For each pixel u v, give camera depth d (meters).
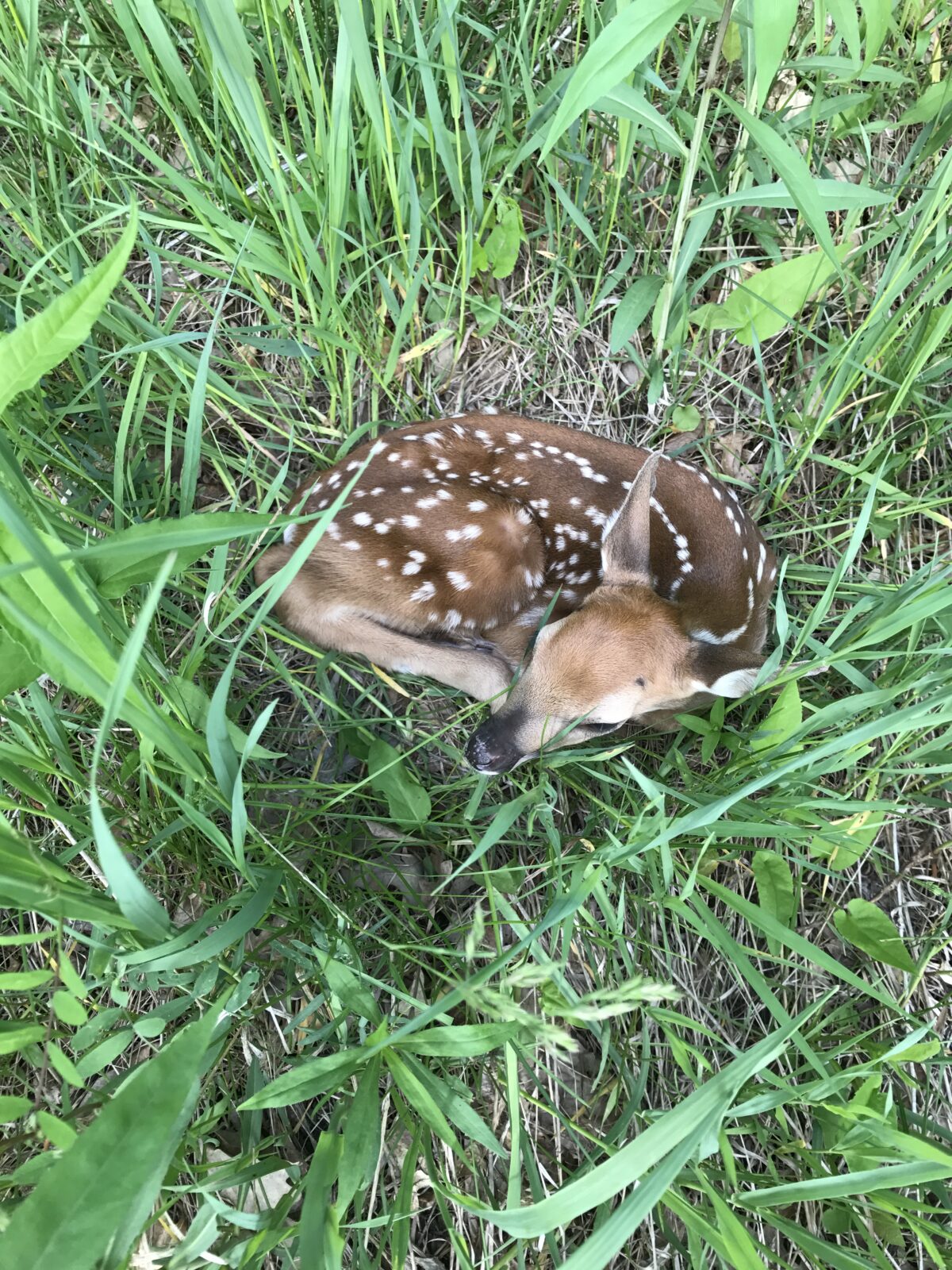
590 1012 0.32
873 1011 0.56
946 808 0.61
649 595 0.57
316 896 0.50
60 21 0.60
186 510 0.48
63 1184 0.27
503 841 0.57
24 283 0.40
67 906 0.36
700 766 0.63
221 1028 0.46
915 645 0.52
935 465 0.69
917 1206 0.43
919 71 0.68
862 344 0.61
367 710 0.64
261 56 0.57
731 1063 0.38
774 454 0.69
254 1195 0.49
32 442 0.53
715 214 0.66
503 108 0.62
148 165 0.64
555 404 0.71
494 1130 0.51
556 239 0.69
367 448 0.60
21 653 0.34
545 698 0.56
